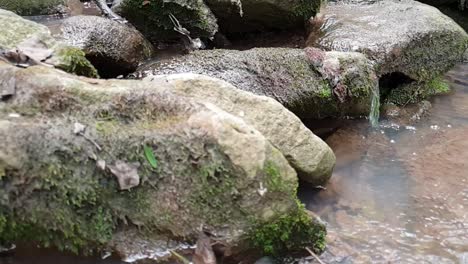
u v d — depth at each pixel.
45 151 0.84
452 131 1.53
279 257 0.93
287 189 0.91
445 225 1.08
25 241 0.86
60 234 0.86
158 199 0.88
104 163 0.86
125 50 1.48
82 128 0.86
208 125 0.89
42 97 0.88
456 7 2.67
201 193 0.88
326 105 1.48
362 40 1.66
